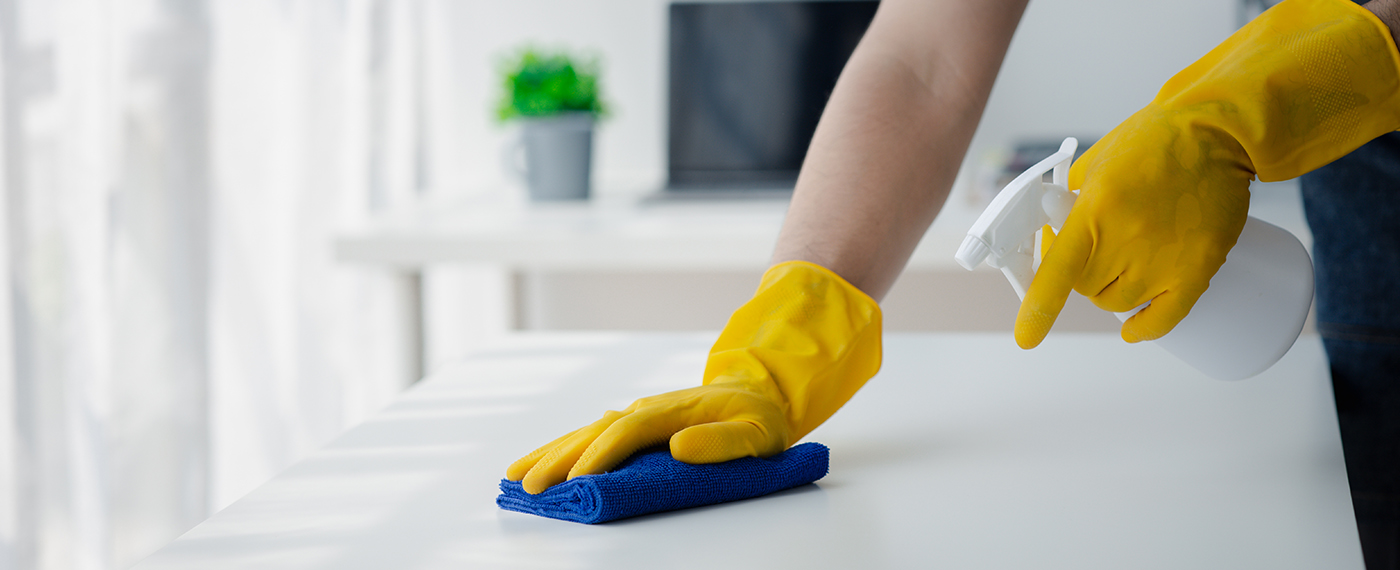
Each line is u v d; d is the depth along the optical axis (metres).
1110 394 0.61
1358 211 0.74
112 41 0.90
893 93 0.56
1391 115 0.45
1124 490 0.44
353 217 1.44
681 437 0.42
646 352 0.76
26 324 0.78
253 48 1.18
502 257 1.21
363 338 1.48
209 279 1.05
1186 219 0.41
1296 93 0.44
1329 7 0.46
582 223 1.28
